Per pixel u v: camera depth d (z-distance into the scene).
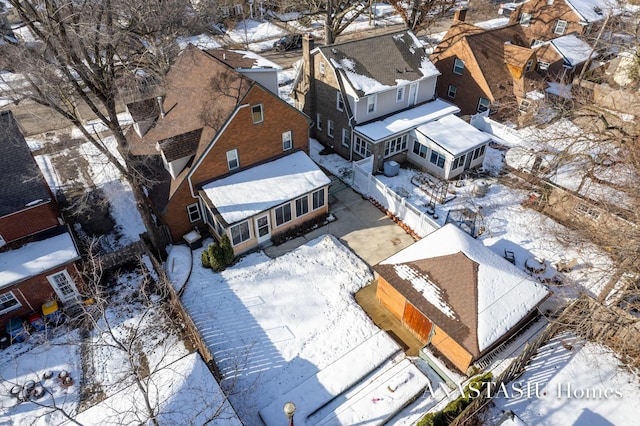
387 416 15.32
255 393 16.45
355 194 27.31
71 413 15.80
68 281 19.59
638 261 16.03
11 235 19.33
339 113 29.50
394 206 25.33
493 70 33.84
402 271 18.52
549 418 15.33
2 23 28.00
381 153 28.52
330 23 36.84
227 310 19.80
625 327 16.91
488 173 29.00
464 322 16.20
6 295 18.20
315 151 31.88
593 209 22.41
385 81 28.84
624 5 40.72
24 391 16.36
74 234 23.86
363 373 16.97
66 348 18.25
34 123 33.31
